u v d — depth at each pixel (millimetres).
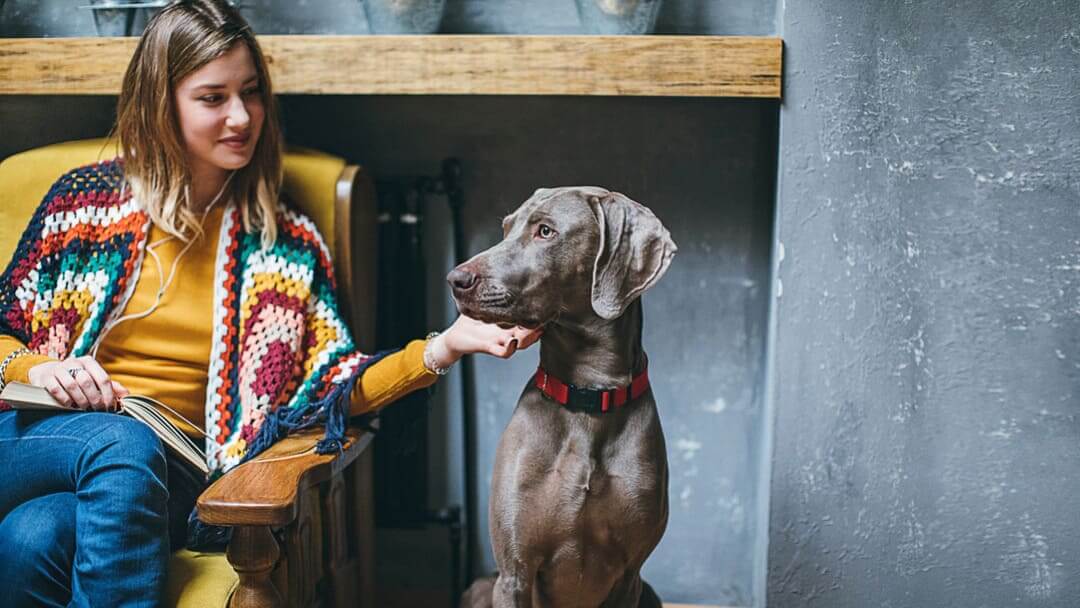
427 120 2367
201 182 1991
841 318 2002
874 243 1984
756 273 2350
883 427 2020
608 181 2352
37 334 1896
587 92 1994
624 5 2010
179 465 1874
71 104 2348
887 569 2049
